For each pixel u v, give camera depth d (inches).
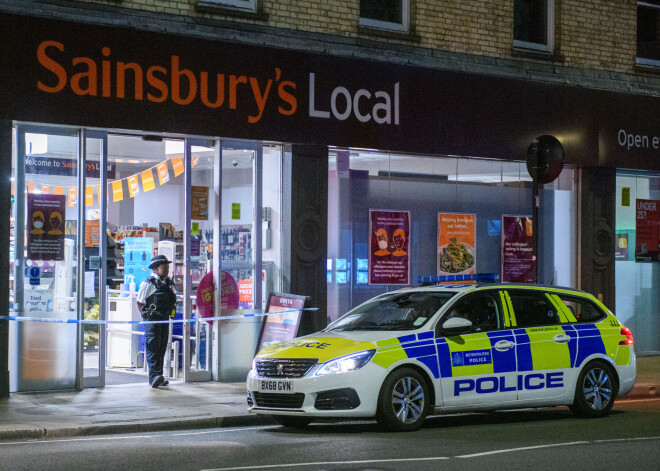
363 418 432.1
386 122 666.8
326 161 650.8
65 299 573.3
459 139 699.4
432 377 438.3
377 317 474.6
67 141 572.7
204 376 619.8
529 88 733.9
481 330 460.8
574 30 765.9
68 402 520.1
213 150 622.5
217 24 602.5
